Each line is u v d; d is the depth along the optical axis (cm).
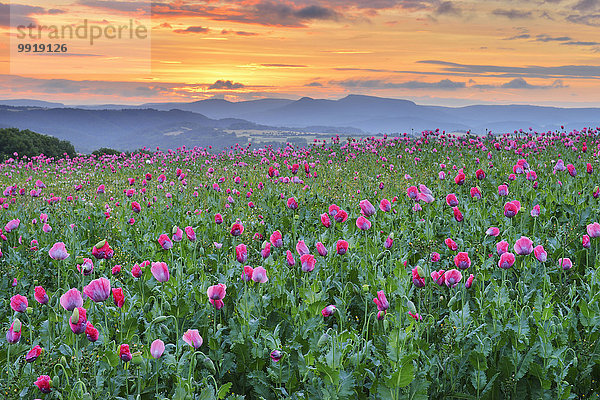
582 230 791
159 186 1312
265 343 468
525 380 424
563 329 469
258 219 970
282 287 581
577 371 432
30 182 1920
